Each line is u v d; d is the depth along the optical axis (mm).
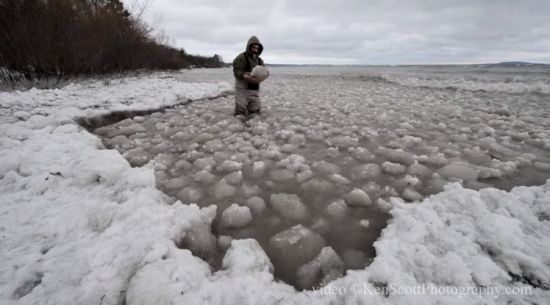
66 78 7863
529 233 1646
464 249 1516
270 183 2562
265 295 1277
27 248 1594
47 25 7215
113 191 2172
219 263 1628
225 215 2021
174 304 1211
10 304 1254
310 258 1660
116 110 5262
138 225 1695
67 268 1413
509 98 7156
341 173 2811
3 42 6367
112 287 1334
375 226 1953
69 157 2709
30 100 5043
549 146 3326
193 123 4719
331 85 11766
